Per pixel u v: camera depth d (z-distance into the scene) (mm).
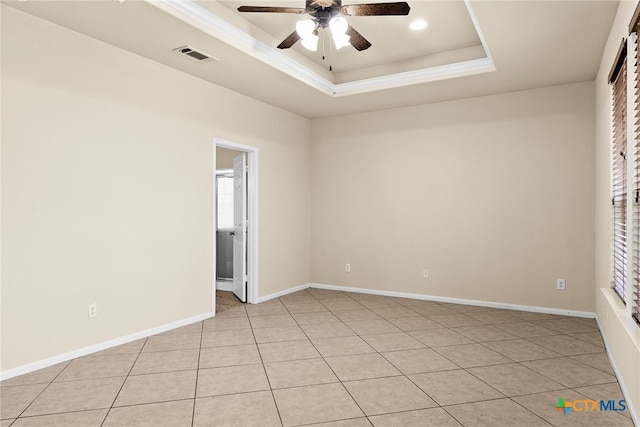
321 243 6109
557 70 4000
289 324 4160
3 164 2727
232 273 6176
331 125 6004
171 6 2873
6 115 2742
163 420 2238
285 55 4094
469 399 2477
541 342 3545
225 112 4590
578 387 2635
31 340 2881
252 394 2559
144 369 2955
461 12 3502
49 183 2980
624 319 2557
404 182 5434
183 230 4074
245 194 5129
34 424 2191
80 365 3014
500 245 4816
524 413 2301
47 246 2965
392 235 5527
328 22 2725
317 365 3045
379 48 4266
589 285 4340
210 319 4348
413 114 5359
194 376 2836
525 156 4664
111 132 3404
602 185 3674
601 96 3727
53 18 2922
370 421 2225
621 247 2957
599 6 2750
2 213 2723
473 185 4977
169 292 3934
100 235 3322
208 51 3531
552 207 4523
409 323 4184
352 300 5273
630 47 2320
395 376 2834
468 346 3459
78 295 3168
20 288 2818
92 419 2246
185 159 4094
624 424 2174
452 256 5113
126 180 3525
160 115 3832
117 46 3426
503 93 4781
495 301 4848
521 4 2729
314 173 6160
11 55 2766
